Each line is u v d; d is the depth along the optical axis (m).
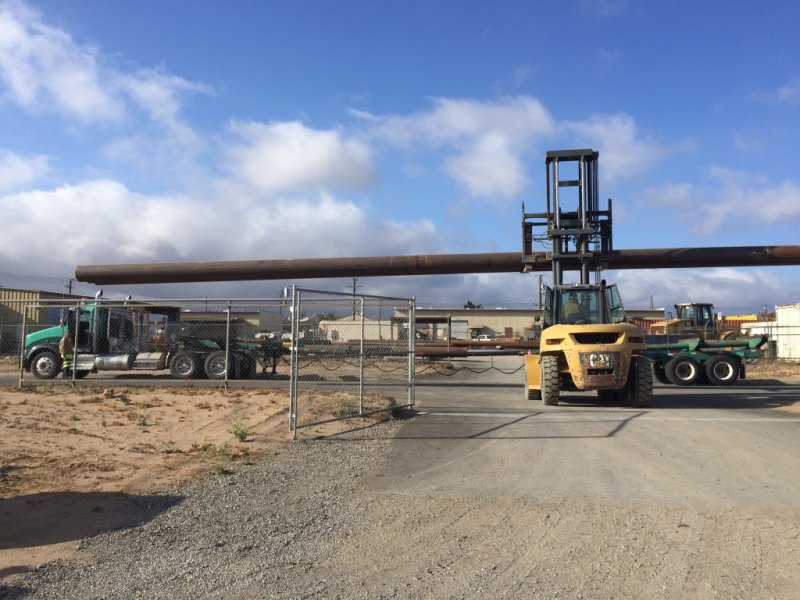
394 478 7.48
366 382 19.19
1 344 39.53
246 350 20.02
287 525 5.75
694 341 21.97
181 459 8.50
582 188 17.92
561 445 9.28
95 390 16.14
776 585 4.32
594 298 15.09
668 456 8.50
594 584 4.37
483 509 6.19
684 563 4.73
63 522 5.80
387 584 4.42
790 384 22.00
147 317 20.67
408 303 13.12
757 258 19.19
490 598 4.18
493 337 48.28
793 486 6.93
